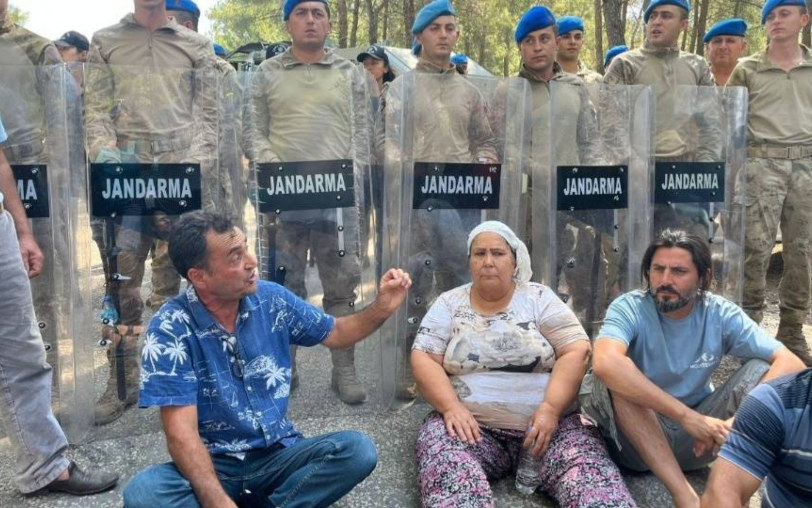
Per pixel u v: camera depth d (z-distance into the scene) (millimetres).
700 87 3559
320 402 3201
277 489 2141
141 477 2012
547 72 3543
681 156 3562
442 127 3127
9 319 2275
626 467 2646
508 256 2625
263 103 3039
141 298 2965
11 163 2705
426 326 2738
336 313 3158
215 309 2125
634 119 3395
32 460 2379
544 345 2631
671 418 2316
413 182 3111
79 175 2797
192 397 2020
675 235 2482
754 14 16266
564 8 19719
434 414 2629
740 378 2432
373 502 2408
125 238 2885
